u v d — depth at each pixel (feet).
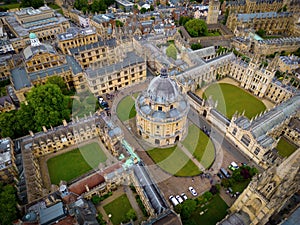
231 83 488.02
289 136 359.46
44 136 317.22
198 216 262.67
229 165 316.40
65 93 424.87
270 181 187.62
